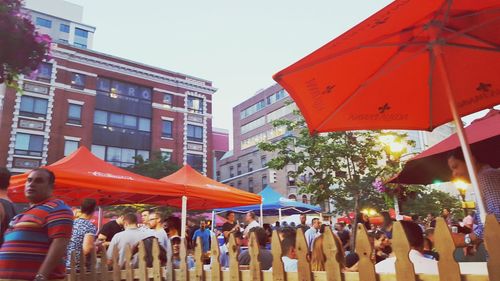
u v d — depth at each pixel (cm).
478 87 312
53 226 297
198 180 867
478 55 293
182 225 805
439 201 3503
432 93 317
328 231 235
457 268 182
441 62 271
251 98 5781
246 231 980
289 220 2338
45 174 322
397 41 274
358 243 221
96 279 412
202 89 3812
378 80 298
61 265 317
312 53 248
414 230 272
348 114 314
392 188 723
